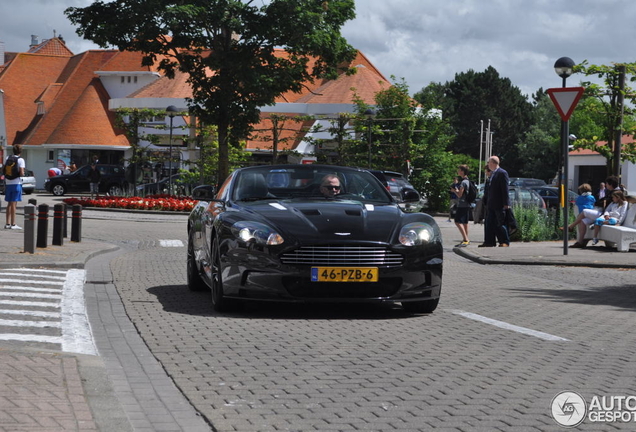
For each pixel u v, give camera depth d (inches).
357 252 358.6
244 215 376.2
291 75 1561.3
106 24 1482.5
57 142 2588.6
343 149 1860.2
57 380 224.1
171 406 218.1
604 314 404.8
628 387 244.5
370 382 244.8
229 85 1521.9
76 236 765.9
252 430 195.0
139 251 728.3
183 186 1776.6
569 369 268.7
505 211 824.3
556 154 4165.8
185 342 303.3
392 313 384.5
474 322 362.9
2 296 414.6
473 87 4542.3
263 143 2295.8
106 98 2716.5
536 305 431.8
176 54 1539.1
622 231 755.4
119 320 358.0
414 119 1899.6
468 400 225.1
